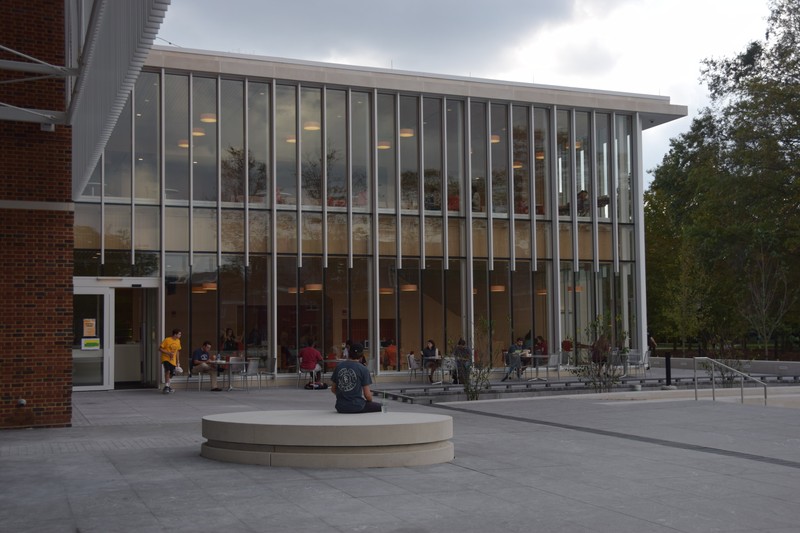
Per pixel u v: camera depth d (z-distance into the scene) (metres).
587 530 7.55
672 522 7.88
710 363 28.02
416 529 7.55
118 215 26.50
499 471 10.77
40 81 16.34
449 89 31.02
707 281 48.00
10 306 15.85
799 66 41.25
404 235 30.62
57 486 9.62
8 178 16.03
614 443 13.52
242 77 28.47
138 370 28.25
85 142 17.44
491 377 31.33
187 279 27.41
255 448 11.28
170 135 27.52
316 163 29.55
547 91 32.66
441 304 30.98
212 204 27.92
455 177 31.55
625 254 34.16
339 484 9.77
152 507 8.46
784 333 49.88
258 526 7.64
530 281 32.44
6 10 16.28
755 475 10.52
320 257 29.38
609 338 32.56
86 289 25.80
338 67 29.48
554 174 32.94
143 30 10.01
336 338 29.38
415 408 19.80
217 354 26.81
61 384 16.09
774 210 42.91
